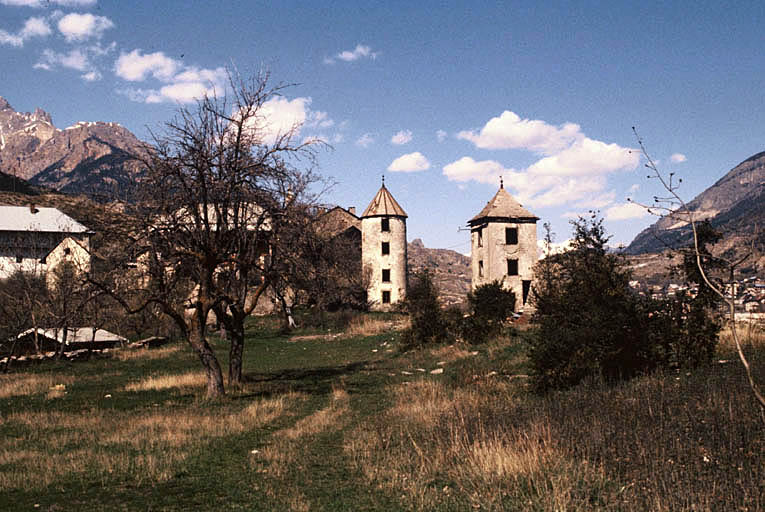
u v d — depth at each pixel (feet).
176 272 63.98
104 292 58.85
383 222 229.66
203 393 62.69
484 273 183.32
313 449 36.42
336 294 166.20
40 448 37.78
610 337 47.50
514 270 181.98
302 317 172.24
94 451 35.96
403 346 104.83
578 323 49.52
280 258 67.21
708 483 22.44
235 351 71.15
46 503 25.61
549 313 51.70
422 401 51.72
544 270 94.32
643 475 24.36
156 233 58.23
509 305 137.39
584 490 23.68
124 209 57.67
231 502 25.61
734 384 37.63
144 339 135.23
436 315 104.63
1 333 114.83
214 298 63.00
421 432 38.75
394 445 36.29
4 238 204.85
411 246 642.63
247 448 37.14
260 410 51.24
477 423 36.55
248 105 59.98
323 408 54.34
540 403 42.57
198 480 29.45
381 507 24.13
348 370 85.76
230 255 64.44
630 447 28.50
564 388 47.47
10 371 93.76
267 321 177.27
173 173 57.31
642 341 47.70
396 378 74.02
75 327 108.47
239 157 60.80
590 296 49.24
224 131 60.08
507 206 184.34
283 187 62.18
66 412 54.19
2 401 62.23
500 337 93.66
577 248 52.19
